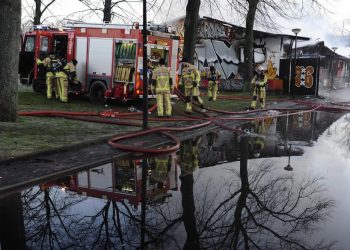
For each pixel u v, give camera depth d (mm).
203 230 3982
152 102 14969
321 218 4391
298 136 10492
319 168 6812
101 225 4082
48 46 15539
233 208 4660
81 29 14016
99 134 8656
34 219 4234
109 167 6531
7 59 9180
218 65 26891
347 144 9430
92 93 14000
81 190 5270
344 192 5414
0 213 4387
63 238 3771
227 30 26812
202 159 7328
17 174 5699
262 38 27688
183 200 4930
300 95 25219
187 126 10828
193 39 16578
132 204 4754
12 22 9070
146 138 8828
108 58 13492
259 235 3893
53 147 7086
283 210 4629
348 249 3615
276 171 6535
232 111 15055
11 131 8375
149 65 13117
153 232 3910
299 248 3574
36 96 15312
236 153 7984
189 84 12883
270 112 15812
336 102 22000
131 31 12953
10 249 3504
